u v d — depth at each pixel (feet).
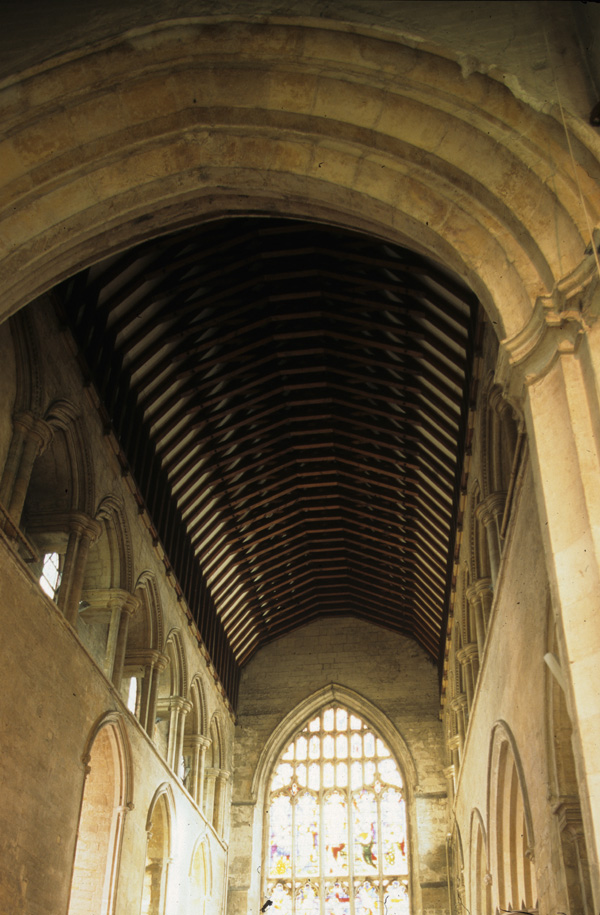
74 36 31.27
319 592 112.27
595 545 22.97
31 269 33.01
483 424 60.44
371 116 30.22
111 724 61.93
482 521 61.05
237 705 110.93
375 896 99.19
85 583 67.41
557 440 25.38
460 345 60.95
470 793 79.10
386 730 108.17
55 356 55.83
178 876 77.92
